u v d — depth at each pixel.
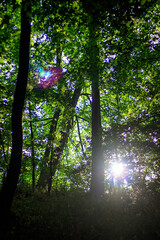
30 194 8.02
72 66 10.30
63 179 10.63
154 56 10.30
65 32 8.14
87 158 9.52
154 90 10.19
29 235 4.10
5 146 9.34
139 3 6.36
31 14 6.30
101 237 4.12
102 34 7.85
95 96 9.84
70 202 6.14
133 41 8.64
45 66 11.41
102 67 8.98
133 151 7.43
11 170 5.45
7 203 5.10
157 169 7.11
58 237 4.20
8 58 10.38
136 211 5.60
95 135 8.87
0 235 3.99
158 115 7.99
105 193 7.21
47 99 10.18
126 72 10.47
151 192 6.53
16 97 5.96
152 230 4.40
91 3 6.06
